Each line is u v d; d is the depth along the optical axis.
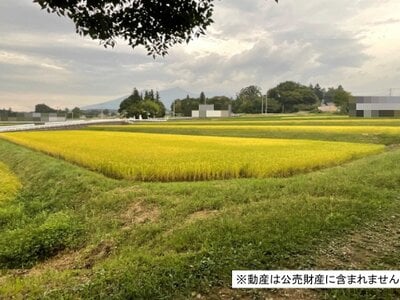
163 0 4.20
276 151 21.58
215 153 20.58
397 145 30.14
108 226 10.36
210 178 15.04
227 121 79.25
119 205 11.66
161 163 16.03
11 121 124.25
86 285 5.43
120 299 4.90
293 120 69.25
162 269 5.65
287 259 5.75
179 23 4.33
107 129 61.41
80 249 9.55
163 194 11.77
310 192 10.50
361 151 21.84
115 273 5.82
